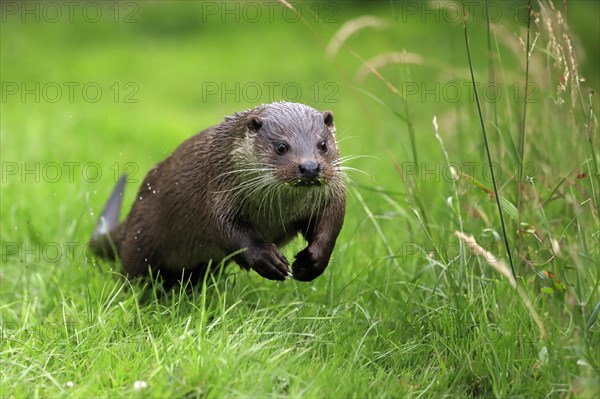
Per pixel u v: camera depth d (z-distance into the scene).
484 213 11.18
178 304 9.91
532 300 9.44
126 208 15.52
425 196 13.59
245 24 37.03
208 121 24.33
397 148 20.06
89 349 8.98
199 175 10.45
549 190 11.26
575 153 11.33
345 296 10.85
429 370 9.23
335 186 9.92
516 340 9.13
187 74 30.27
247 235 9.90
